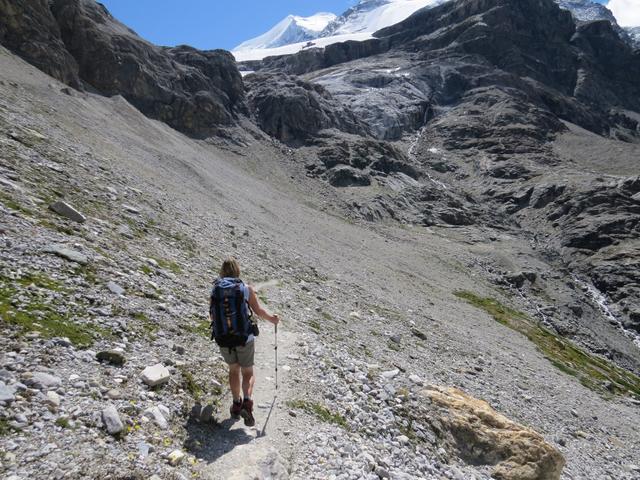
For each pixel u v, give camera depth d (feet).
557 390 118.11
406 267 240.12
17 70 201.77
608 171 600.39
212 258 82.38
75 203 67.97
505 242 392.06
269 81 498.28
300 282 101.14
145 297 46.93
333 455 34.35
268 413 36.52
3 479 20.84
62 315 35.76
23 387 26.58
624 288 365.40
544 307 285.64
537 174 564.71
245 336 32.22
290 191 321.11
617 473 76.13
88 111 198.59
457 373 85.71
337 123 499.10
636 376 238.27
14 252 41.65
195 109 336.90
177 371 35.81
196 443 29.43
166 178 153.89
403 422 47.19
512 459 50.62
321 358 52.60
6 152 72.84
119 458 25.00
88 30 286.87
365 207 348.38
